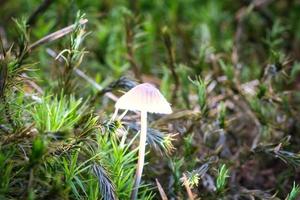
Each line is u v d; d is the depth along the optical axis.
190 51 0.36
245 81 0.32
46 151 0.20
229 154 0.26
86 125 0.21
